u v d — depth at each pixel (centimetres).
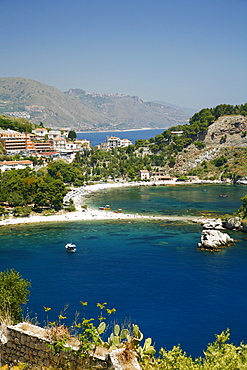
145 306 10231
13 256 14975
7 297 5672
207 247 15900
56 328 3538
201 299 10769
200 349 8056
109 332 8225
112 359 3086
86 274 12838
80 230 19425
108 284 11894
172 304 10400
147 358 3634
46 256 14962
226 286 11762
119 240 17412
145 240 17400
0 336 3672
